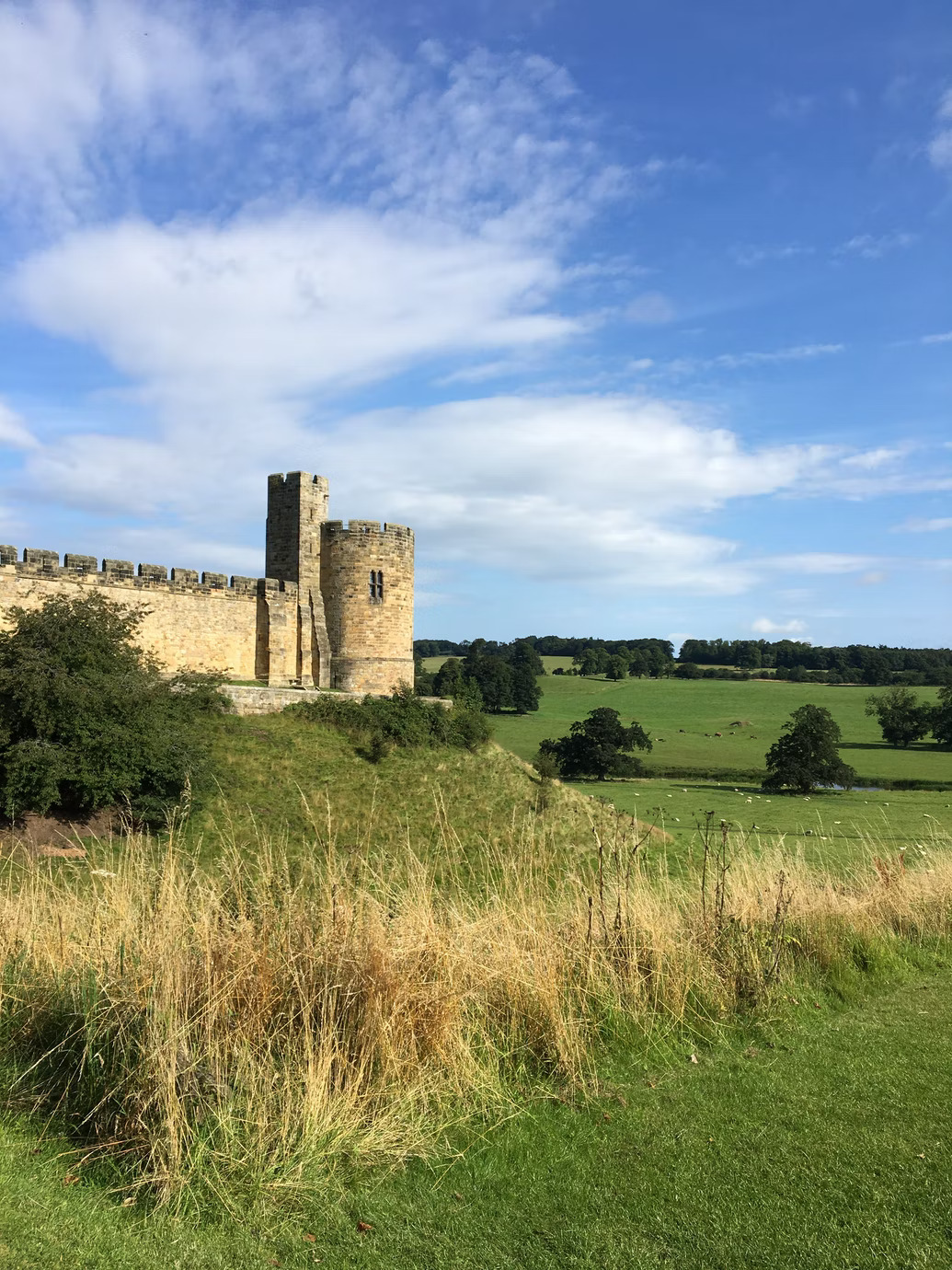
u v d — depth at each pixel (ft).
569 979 30.48
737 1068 27.12
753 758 307.17
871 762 298.35
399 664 173.17
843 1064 27.37
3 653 98.84
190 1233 17.85
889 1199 19.22
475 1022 27.20
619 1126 23.02
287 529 168.76
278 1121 21.35
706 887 40.57
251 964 25.63
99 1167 20.13
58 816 90.84
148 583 140.67
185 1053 22.00
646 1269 16.76
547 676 556.51
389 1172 20.57
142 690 103.40
